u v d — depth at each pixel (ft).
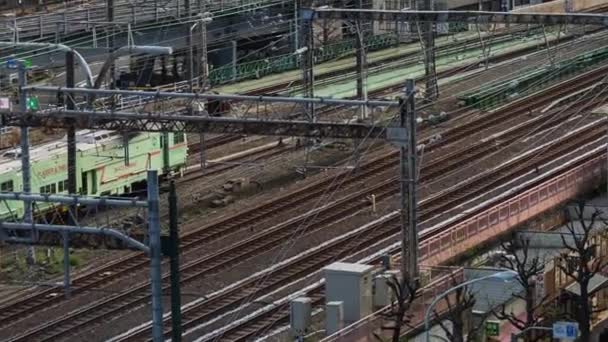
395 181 342.64
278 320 246.47
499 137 389.39
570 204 322.14
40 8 520.42
